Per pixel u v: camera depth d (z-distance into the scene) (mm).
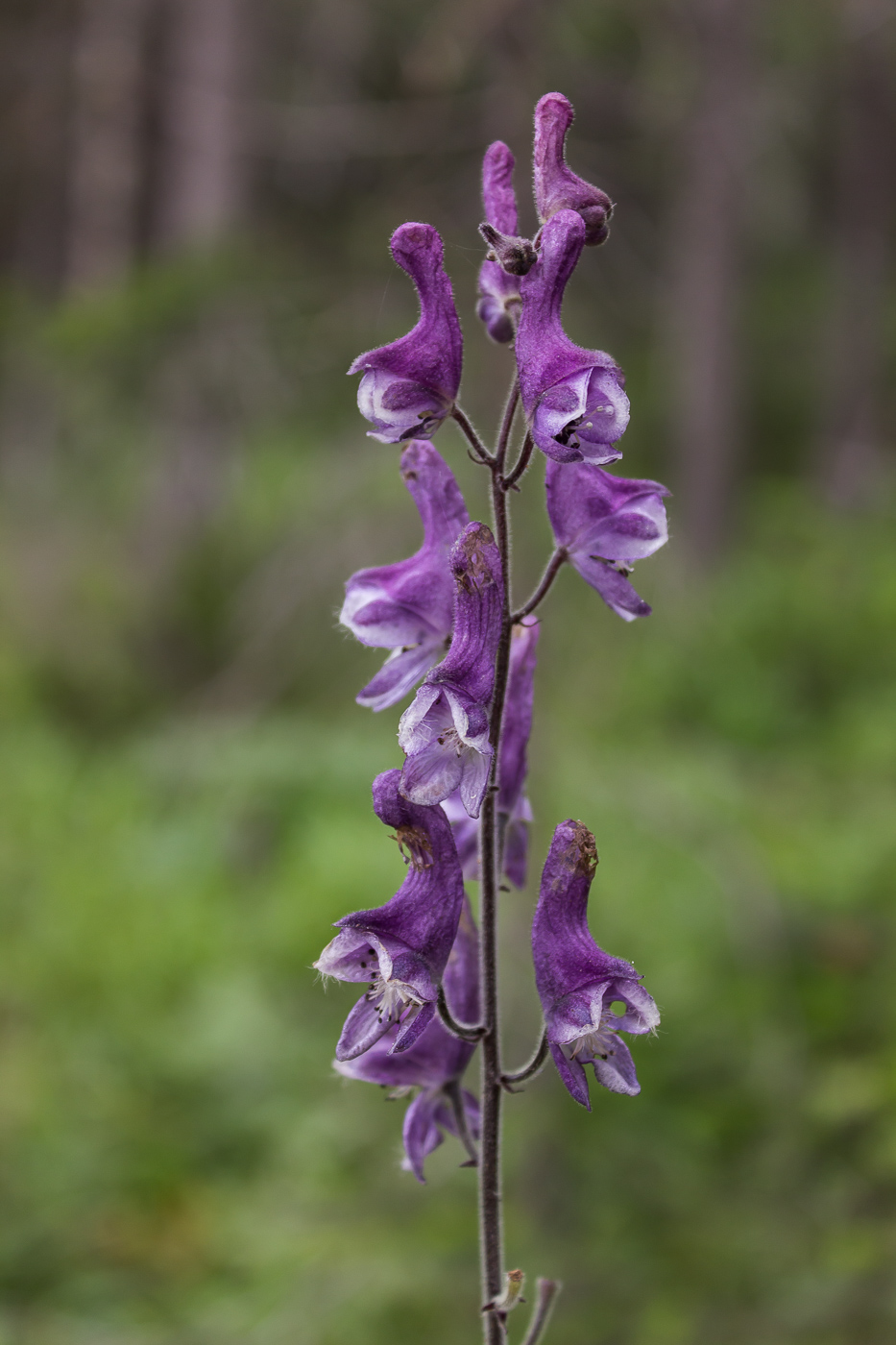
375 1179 5688
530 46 5773
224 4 11336
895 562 14203
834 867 7602
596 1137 5449
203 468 9875
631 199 10602
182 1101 6336
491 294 2430
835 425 18578
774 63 15070
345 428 8219
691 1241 4812
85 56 15852
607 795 6684
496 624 2119
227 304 7617
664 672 10938
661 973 6605
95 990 7199
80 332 7832
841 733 10648
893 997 6227
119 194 16547
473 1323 4719
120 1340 4797
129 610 10898
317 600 7695
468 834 2461
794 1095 5664
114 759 9883
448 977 2455
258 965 7363
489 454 2213
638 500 2330
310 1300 4855
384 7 12219
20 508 13359
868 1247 4570
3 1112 6227
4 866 8430
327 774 7527
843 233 19188
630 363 15891
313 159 7824
